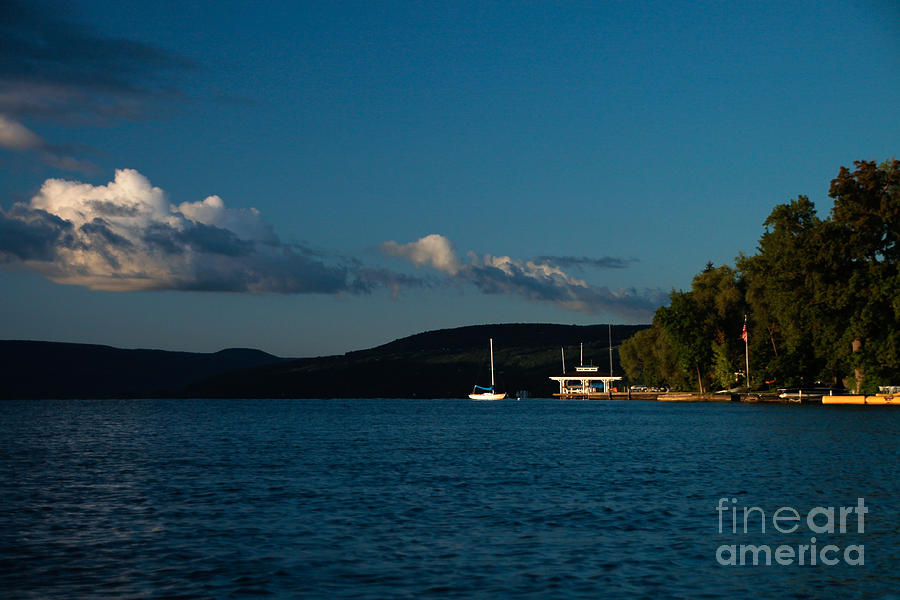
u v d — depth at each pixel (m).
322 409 177.75
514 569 23.06
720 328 155.62
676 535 27.53
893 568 23.02
